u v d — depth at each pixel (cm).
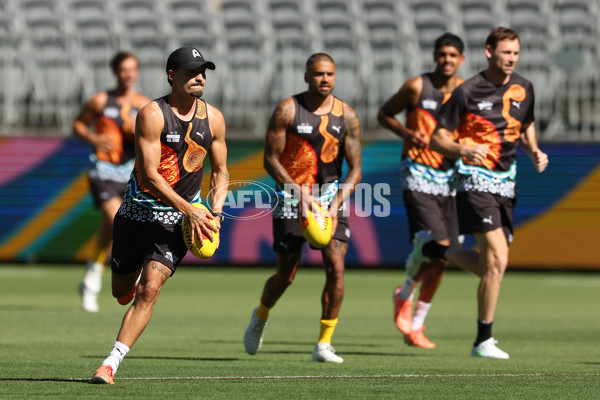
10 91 6003
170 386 1877
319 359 2375
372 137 5706
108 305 4078
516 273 5897
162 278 1897
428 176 2961
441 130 2466
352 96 5884
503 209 2511
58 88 6012
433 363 2352
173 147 1900
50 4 6606
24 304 4062
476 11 6341
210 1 6881
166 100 1905
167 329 3234
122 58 3816
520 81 2494
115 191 3825
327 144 2373
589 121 5762
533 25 5916
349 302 4306
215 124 1952
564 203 5672
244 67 5966
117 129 3819
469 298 4550
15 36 6047
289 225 2395
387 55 5941
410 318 2833
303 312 3888
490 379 2023
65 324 3303
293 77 5966
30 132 5969
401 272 5878
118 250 1955
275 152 2384
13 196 5838
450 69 2992
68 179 5844
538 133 5794
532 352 2641
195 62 1862
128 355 2469
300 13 6569
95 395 1739
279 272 2445
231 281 5316
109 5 6650
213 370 2164
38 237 5859
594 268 5666
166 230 1909
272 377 2042
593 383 1962
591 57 5875
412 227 2961
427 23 6169
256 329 2494
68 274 5569
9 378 1981
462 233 2531
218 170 1986
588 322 3556
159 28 6425
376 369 2211
